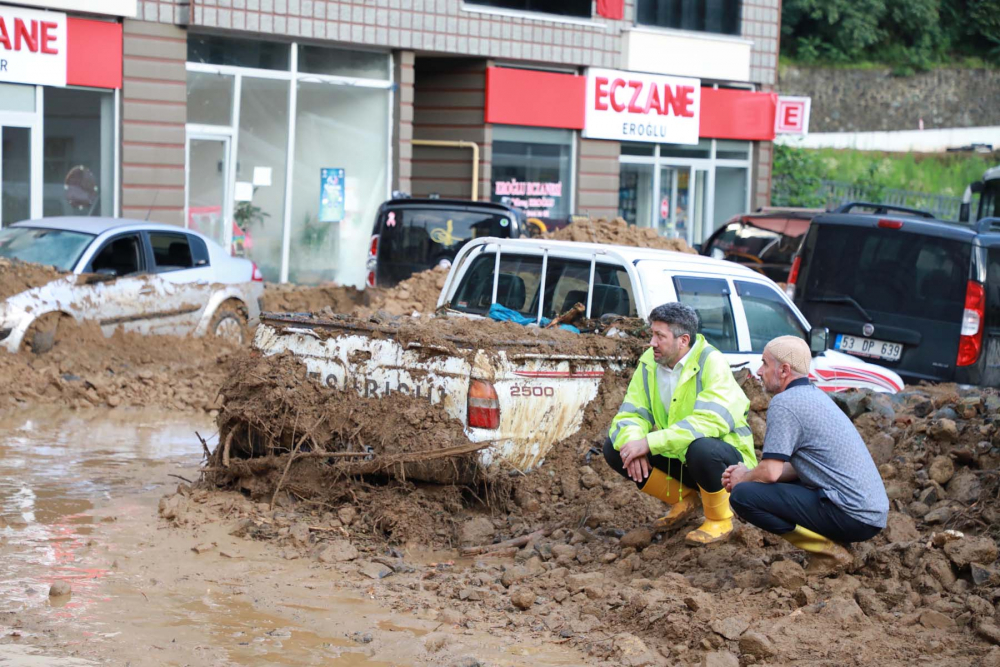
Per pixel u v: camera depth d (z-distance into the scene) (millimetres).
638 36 24156
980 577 6238
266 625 5953
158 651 5508
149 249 13859
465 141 22328
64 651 5422
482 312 9422
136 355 13203
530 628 6086
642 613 6082
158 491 8562
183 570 6758
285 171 20062
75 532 7387
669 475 7227
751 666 5523
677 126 25188
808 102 27703
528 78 22625
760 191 27359
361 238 21188
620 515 7633
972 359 11781
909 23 50125
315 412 7965
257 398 8125
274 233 20125
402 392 7746
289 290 16719
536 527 7598
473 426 7578
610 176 24312
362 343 7906
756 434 8633
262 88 19641
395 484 7781
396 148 21109
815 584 6320
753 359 9172
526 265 9266
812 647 5633
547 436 7918
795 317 9617
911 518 7449
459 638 5883
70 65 17250
